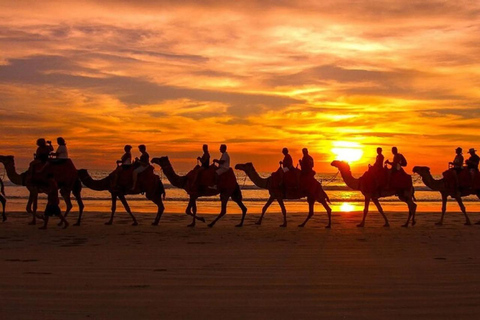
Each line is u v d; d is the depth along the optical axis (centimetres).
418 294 814
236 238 1539
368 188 1911
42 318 685
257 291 833
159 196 1933
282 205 1919
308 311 723
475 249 1320
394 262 1109
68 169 1816
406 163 1927
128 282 891
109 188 1903
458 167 1980
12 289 831
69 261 1101
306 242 1448
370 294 814
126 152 1908
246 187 5966
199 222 2050
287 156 1928
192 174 1873
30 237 1527
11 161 1897
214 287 859
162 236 1579
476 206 3566
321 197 1894
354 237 1571
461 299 785
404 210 3064
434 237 1576
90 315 700
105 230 1720
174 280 910
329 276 950
